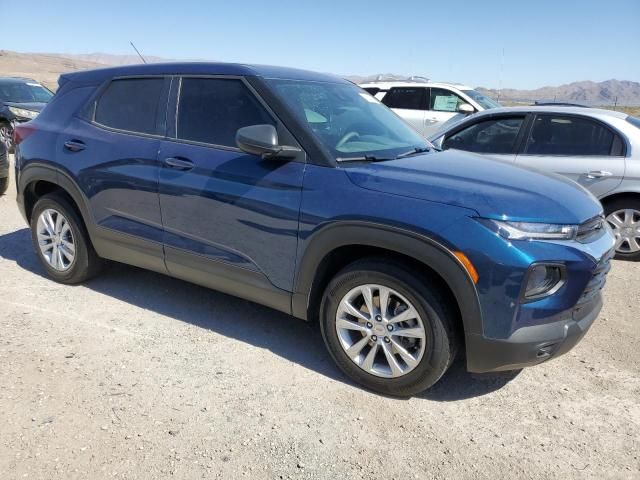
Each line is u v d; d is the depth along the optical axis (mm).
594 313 3115
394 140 3852
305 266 3270
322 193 3162
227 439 2771
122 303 4332
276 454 2678
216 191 3535
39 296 4395
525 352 2816
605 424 3023
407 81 11312
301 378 3369
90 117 4336
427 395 3254
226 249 3600
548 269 2793
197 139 3734
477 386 3365
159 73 4023
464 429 2939
